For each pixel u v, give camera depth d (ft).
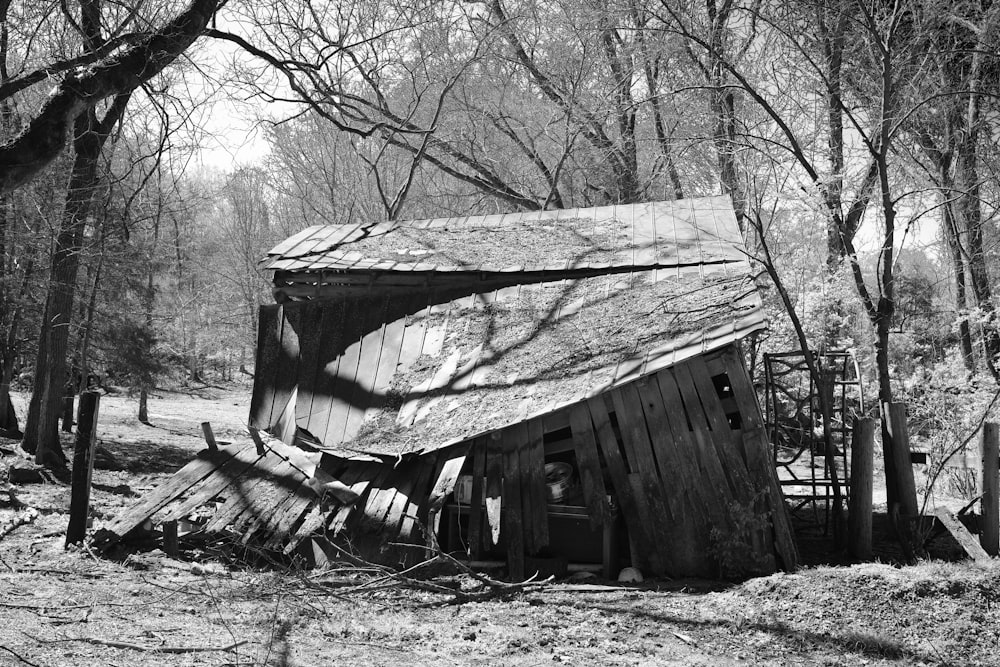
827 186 51.52
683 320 39.73
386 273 46.96
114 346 80.23
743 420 36.91
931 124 72.84
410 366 43.14
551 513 37.73
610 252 46.85
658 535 36.47
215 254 156.15
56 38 54.95
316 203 133.49
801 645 28.40
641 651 26.96
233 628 26.07
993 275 86.79
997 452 39.58
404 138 105.29
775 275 45.68
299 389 44.39
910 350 84.23
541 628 28.78
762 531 35.68
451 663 24.07
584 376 38.40
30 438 66.59
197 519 39.32
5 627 23.54
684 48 69.41
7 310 76.64
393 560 35.94
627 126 90.22
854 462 39.88
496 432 38.17
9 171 26.43
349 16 85.15
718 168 67.87
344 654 23.95
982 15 60.90
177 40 33.22
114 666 20.63
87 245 68.13
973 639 29.09
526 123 103.09
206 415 124.16
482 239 50.44
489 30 93.45
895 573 32.91
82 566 33.96
